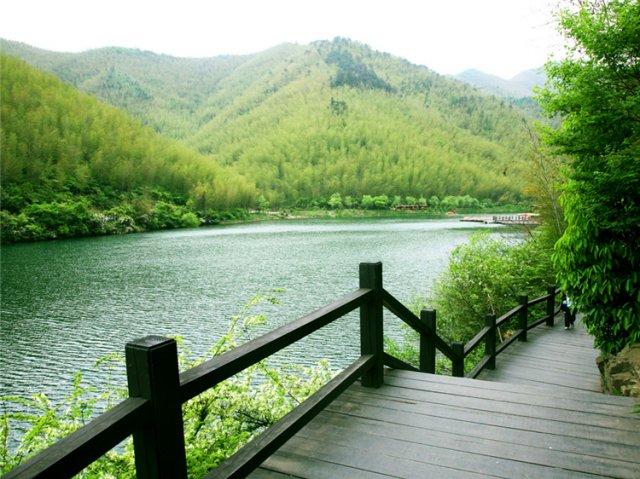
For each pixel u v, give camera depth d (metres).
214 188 108.12
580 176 3.07
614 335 3.36
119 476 2.55
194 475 2.65
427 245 45.59
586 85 3.08
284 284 26.72
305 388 3.69
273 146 176.25
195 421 3.16
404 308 2.77
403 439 2.01
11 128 97.00
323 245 47.72
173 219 86.69
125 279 29.12
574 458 1.86
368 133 179.62
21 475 0.89
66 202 78.31
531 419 2.20
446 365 8.49
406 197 140.12
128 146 113.94
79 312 20.59
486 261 9.55
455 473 1.76
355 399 2.44
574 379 5.03
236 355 1.56
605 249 3.06
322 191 143.75
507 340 6.11
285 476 1.73
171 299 23.16
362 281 2.52
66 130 106.06
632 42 2.98
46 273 31.78
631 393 3.45
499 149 186.75
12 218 60.03
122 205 82.12
